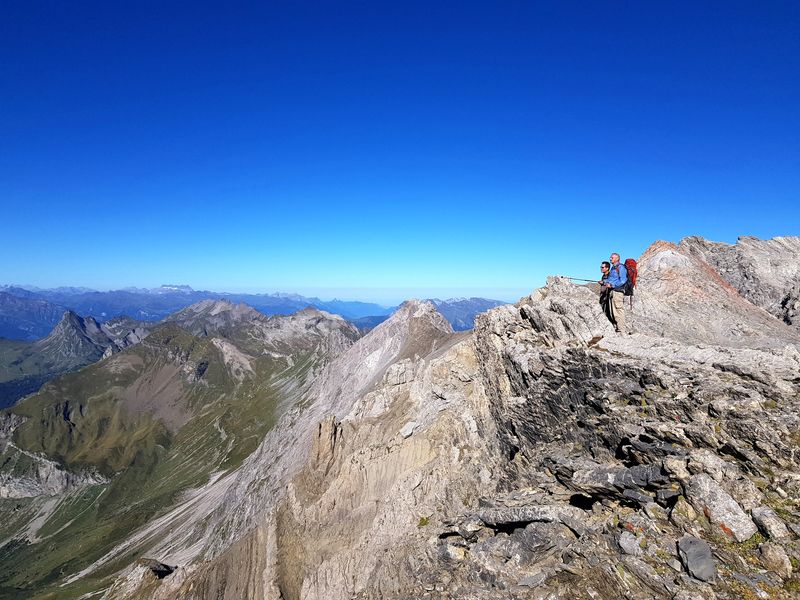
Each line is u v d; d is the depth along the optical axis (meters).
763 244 56.06
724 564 13.03
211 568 62.69
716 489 14.31
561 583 15.68
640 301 35.41
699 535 14.03
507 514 19.69
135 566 96.56
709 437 16.31
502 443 29.58
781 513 13.41
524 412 26.80
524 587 16.33
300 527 50.12
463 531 21.75
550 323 28.55
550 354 25.73
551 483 21.06
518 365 28.20
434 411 43.59
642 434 18.33
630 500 16.77
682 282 38.53
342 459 57.69
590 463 19.88
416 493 35.47
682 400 18.03
